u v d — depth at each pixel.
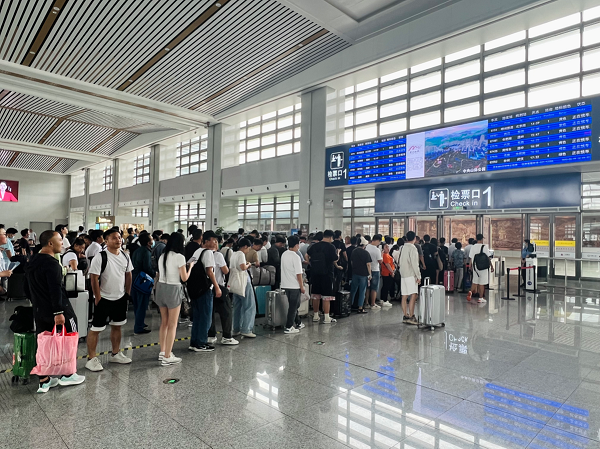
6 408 3.11
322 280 6.42
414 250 6.43
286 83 13.96
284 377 3.88
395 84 13.54
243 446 2.58
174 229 23.59
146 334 5.64
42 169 32.16
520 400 3.36
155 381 3.75
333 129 13.71
